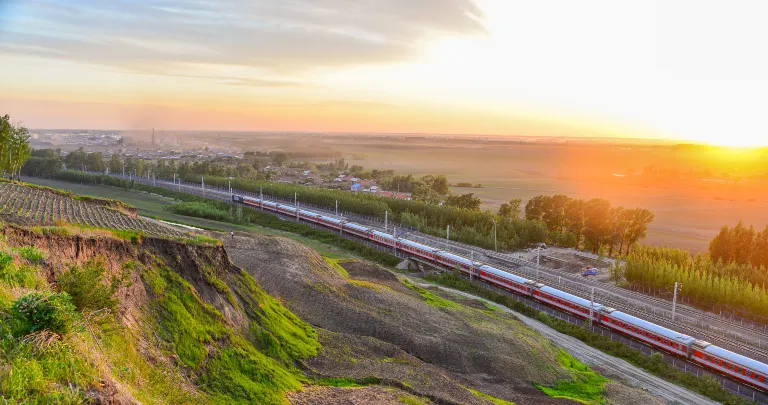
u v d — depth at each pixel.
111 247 41.88
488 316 76.62
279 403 38.34
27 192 65.00
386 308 68.06
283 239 90.25
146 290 41.06
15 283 28.42
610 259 123.00
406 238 134.75
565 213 147.38
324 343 54.09
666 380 63.12
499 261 116.12
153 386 30.94
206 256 51.19
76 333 25.83
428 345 59.75
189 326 40.84
